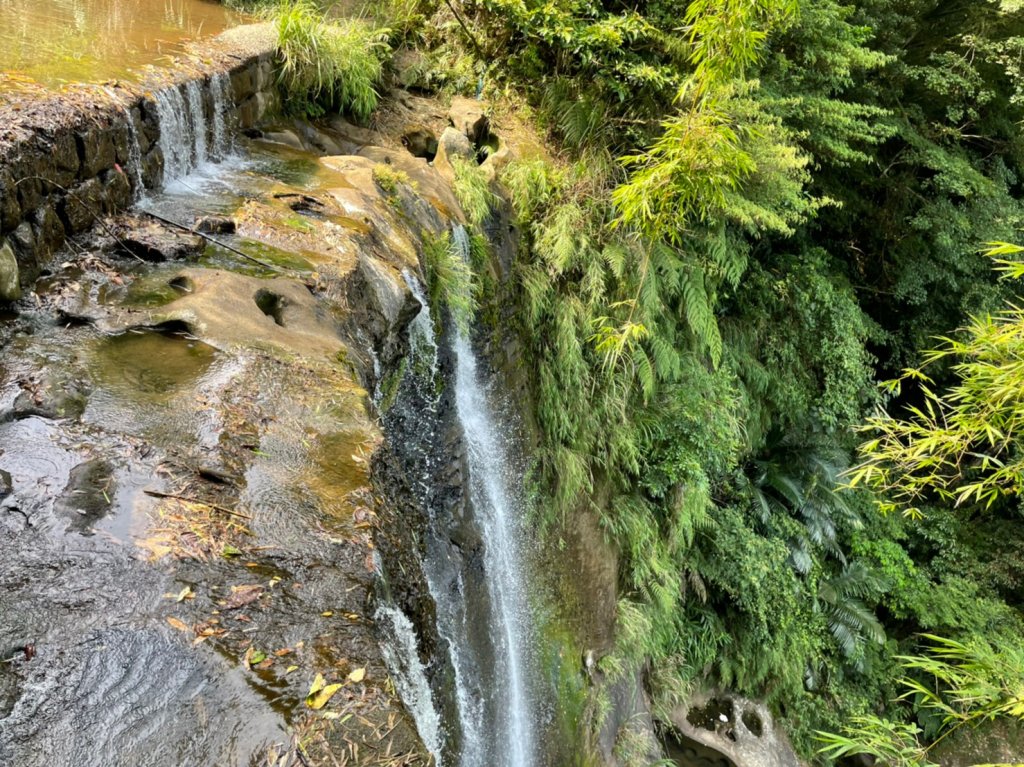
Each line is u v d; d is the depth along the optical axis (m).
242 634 1.56
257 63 4.95
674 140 3.45
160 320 2.64
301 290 3.10
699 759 6.46
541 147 6.41
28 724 1.32
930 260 9.96
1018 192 11.21
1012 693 2.16
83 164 2.99
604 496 6.03
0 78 3.22
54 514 1.78
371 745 1.36
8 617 1.51
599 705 5.47
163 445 2.08
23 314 2.51
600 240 5.86
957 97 9.51
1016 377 1.76
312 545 1.85
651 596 6.17
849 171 9.70
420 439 4.46
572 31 5.81
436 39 6.94
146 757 1.29
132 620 1.55
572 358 5.59
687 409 6.39
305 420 2.35
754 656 7.05
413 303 3.76
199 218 3.37
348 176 4.52
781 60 6.87
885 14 8.76
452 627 4.55
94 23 5.10
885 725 2.61
